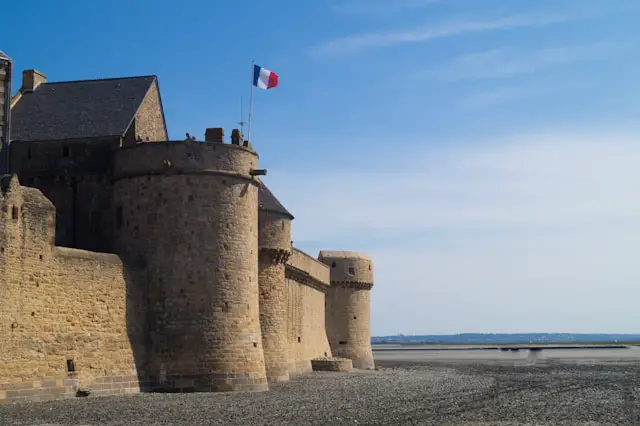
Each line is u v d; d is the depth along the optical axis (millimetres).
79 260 44375
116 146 52750
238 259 50469
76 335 43625
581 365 114188
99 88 57438
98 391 44312
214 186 50219
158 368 48469
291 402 44031
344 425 34375
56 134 53469
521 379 75750
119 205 51094
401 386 61469
